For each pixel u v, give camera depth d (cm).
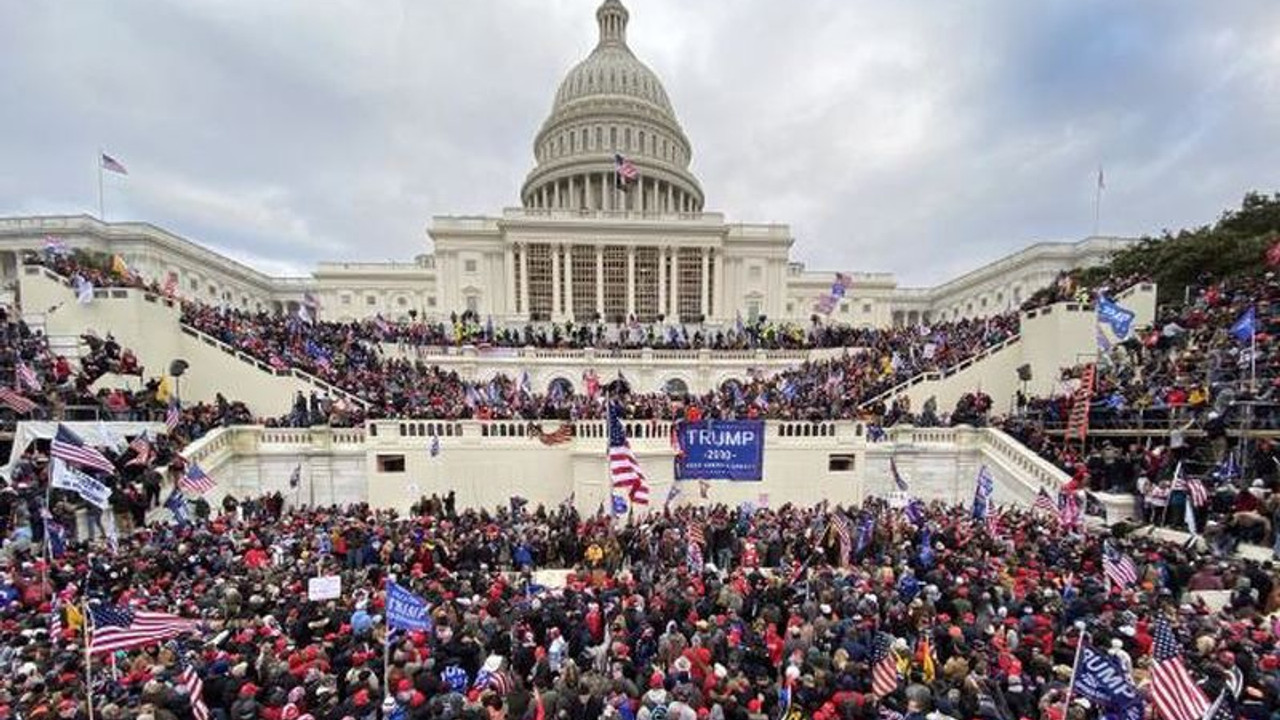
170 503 1895
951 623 1128
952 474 2888
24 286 3070
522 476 2689
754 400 3547
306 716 784
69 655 943
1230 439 2038
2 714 779
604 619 1165
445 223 7600
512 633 1080
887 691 891
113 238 7462
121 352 2906
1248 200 5025
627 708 795
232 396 3338
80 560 1413
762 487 2717
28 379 2283
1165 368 2656
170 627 908
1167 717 736
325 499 2694
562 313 7188
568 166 9338
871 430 2878
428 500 2372
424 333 5009
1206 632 1051
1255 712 812
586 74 10138
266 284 9662
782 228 7812
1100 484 2248
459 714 762
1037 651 971
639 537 1831
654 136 9906
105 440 2167
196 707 794
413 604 988
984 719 804
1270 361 2212
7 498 1652
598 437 2684
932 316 10562
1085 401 2514
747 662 998
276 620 1115
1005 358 3594
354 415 2936
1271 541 1616
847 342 4984
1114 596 1230
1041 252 8319
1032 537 1761
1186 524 1847
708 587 1348
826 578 1395
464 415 2878
